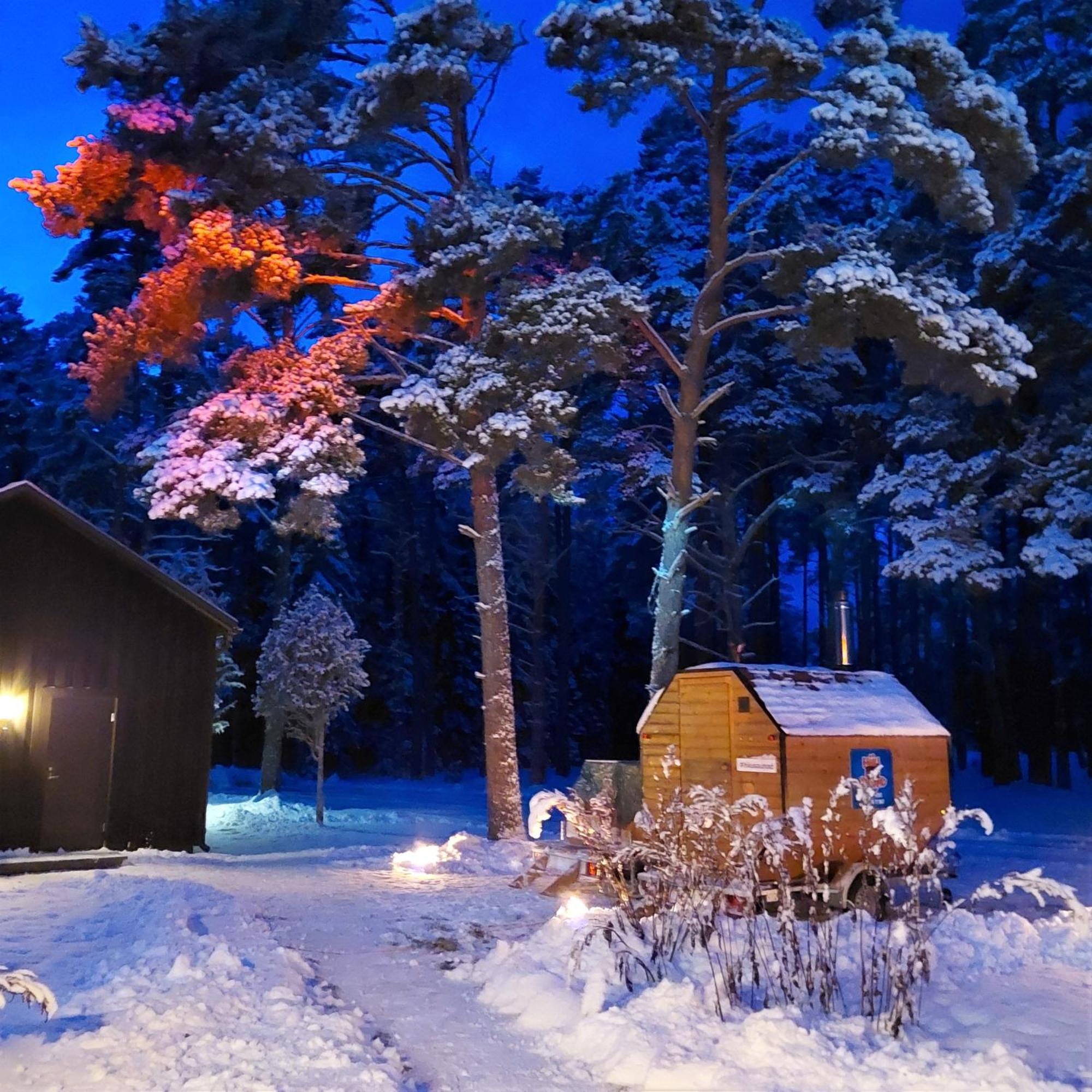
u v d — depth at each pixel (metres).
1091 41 26.45
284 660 26.59
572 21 17.67
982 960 8.77
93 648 18.59
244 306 19.88
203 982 7.52
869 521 34.97
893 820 7.50
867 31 18.06
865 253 18.08
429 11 19.22
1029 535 33.09
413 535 48.50
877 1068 5.88
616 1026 6.65
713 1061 6.04
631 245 31.36
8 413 46.88
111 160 18.83
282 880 14.54
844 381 34.38
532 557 43.00
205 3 19.39
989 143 18.34
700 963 8.16
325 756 50.94
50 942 9.45
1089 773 38.94
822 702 12.75
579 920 9.77
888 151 17.38
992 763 36.09
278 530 21.19
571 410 18.45
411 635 49.44
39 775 17.61
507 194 20.48
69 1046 6.07
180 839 19.22
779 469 36.41
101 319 20.58
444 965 9.23
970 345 17.78
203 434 19.12
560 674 47.38
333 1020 6.86
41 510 18.27
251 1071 5.83
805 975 7.71
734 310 31.31
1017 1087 5.54
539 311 18.52
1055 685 35.25
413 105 19.72
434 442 19.06
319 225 20.41
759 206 31.83
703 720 13.15
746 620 41.72
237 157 18.72
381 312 19.33
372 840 22.77
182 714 19.53
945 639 43.53
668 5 17.73
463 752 53.22
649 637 52.47
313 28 20.67
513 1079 6.15
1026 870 16.64
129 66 18.67
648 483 32.00
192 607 19.84
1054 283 27.14
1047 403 28.38
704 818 8.70
